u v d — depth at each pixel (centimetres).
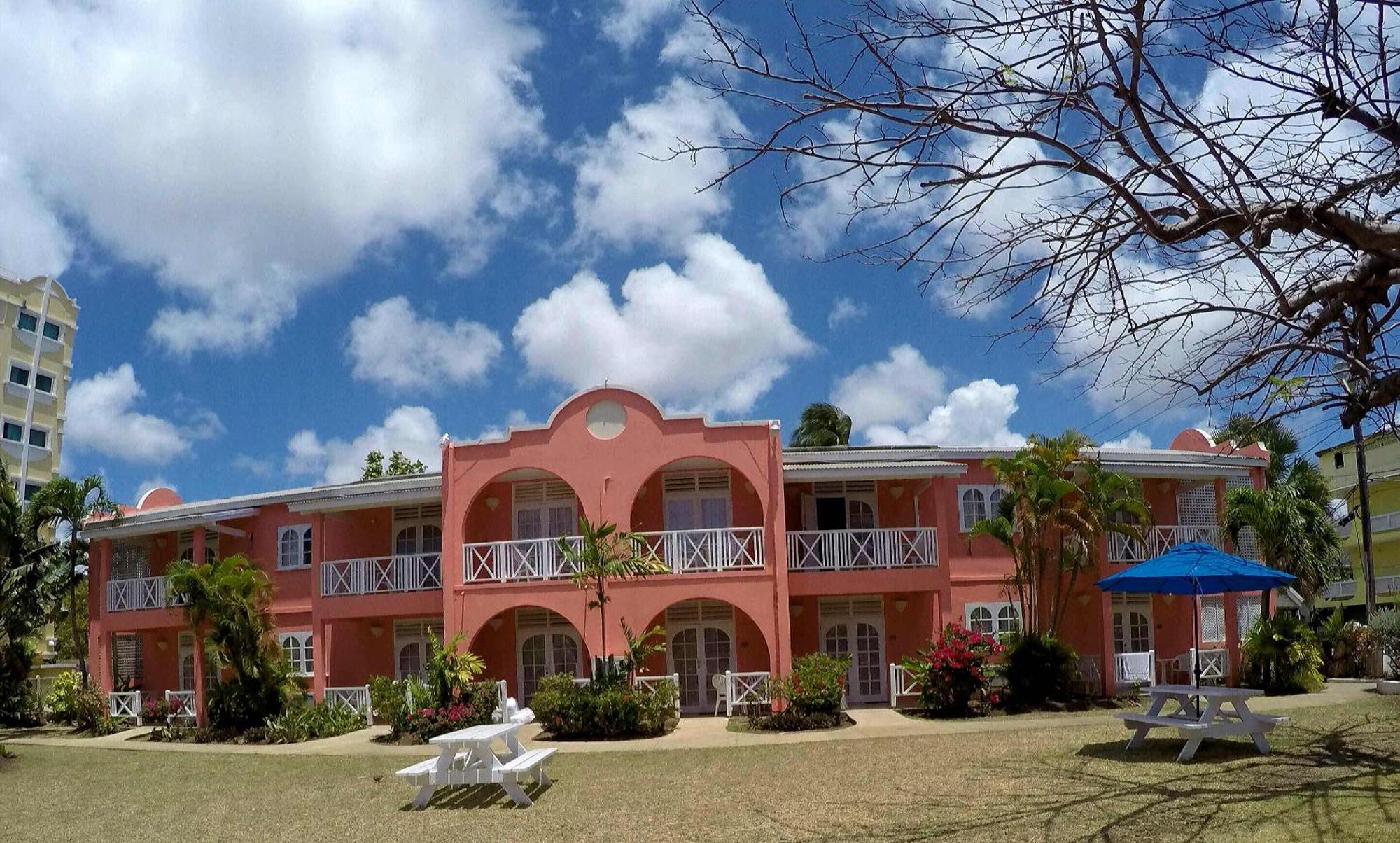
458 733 1231
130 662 2766
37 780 1653
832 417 4094
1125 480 2136
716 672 2306
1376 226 583
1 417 4134
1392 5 495
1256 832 825
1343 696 1977
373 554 2511
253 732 2088
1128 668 2188
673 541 2177
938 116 550
